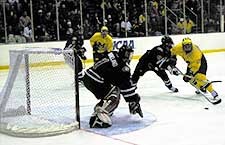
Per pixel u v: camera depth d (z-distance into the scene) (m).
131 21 20.55
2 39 17.64
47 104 8.89
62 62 12.38
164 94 10.36
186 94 10.27
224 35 23.09
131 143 6.11
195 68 8.99
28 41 18.16
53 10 18.70
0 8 17.52
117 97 7.20
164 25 21.45
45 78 11.87
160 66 9.52
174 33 21.86
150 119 7.61
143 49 20.48
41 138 6.51
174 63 9.54
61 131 6.69
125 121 7.47
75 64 6.92
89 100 9.73
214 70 14.98
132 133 6.66
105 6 20.03
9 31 17.77
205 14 22.58
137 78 9.58
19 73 7.54
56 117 7.56
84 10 19.62
